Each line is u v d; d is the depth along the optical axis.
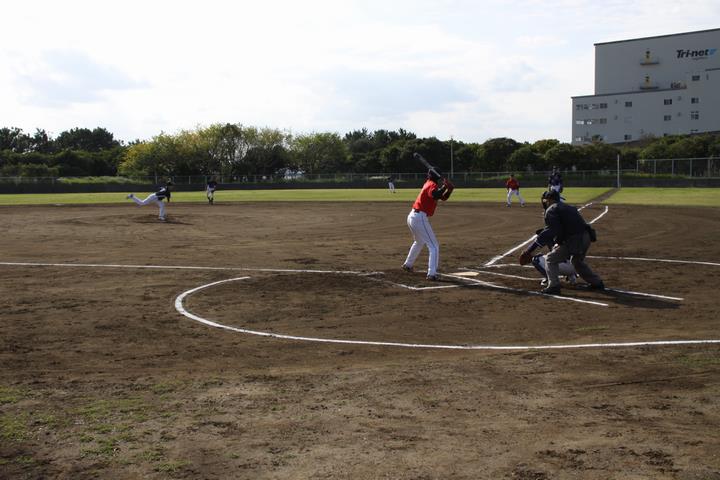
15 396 5.96
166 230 22.67
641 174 60.84
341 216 28.80
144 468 4.39
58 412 5.51
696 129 82.94
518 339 8.11
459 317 9.38
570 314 9.47
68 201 43.88
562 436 4.87
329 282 12.13
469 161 86.06
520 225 23.59
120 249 17.45
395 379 6.41
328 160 93.12
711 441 4.74
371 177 77.75
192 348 7.79
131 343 8.02
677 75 86.19
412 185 74.12
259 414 5.43
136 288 11.70
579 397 5.79
